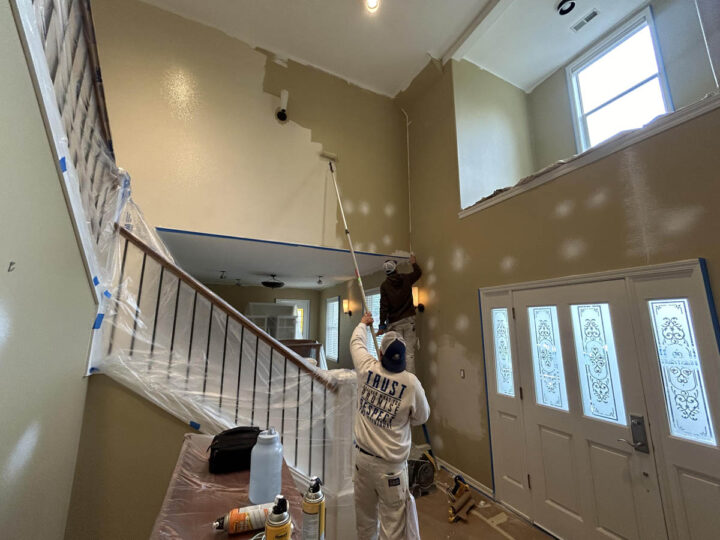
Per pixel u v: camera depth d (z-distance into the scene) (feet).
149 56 9.70
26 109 2.97
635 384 6.36
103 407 5.47
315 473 6.65
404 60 12.49
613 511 6.49
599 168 7.27
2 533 3.20
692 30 9.15
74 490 5.10
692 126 5.86
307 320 24.06
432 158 12.73
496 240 9.70
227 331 6.44
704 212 5.63
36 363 3.60
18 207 2.95
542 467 7.86
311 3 10.26
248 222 10.34
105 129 5.05
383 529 5.47
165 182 9.35
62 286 4.05
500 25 11.03
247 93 11.03
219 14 10.55
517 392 8.65
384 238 12.96
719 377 5.29
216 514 3.29
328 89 12.70
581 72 12.25
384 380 5.92
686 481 5.58
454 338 10.93
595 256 7.22
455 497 8.56
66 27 3.62
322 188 11.90
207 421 5.99
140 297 6.03
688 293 5.72
